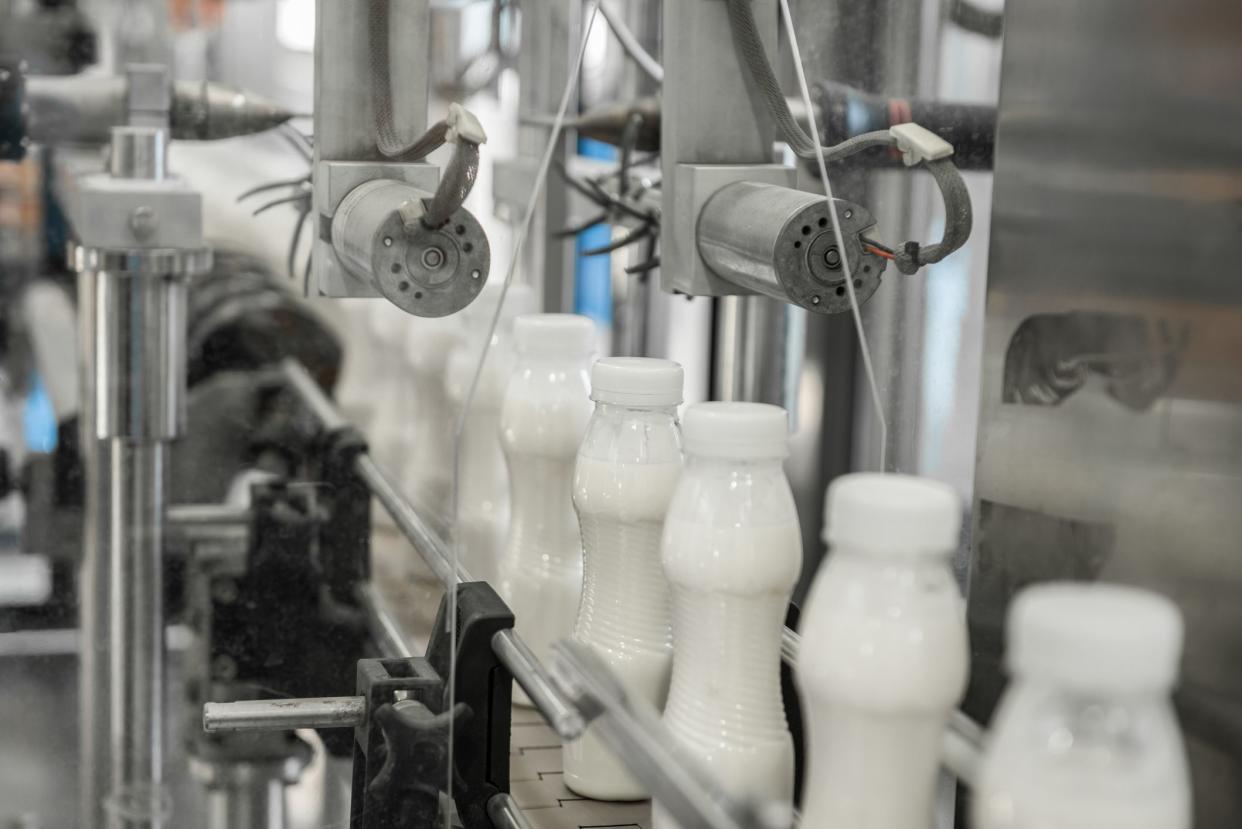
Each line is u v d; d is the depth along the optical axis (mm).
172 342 907
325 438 915
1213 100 479
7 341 892
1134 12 511
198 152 896
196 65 882
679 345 1005
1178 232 493
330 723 684
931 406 605
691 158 625
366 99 664
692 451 519
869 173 615
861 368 1358
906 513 389
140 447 904
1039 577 557
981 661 582
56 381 901
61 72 879
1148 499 507
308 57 870
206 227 904
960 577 601
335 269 671
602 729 516
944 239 526
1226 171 473
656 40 912
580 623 620
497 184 945
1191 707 491
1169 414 498
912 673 397
